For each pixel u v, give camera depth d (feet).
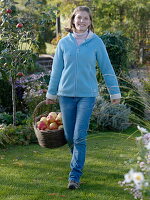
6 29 16.38
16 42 16.38
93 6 38.55
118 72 20.39
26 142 15.83
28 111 20.40
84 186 11.48
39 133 11.79
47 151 14.85
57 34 44.29
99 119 17.92
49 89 11.78
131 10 39.37
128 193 10.94
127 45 22.16
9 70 16.42
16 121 18.45
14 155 14.46
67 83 11.23
